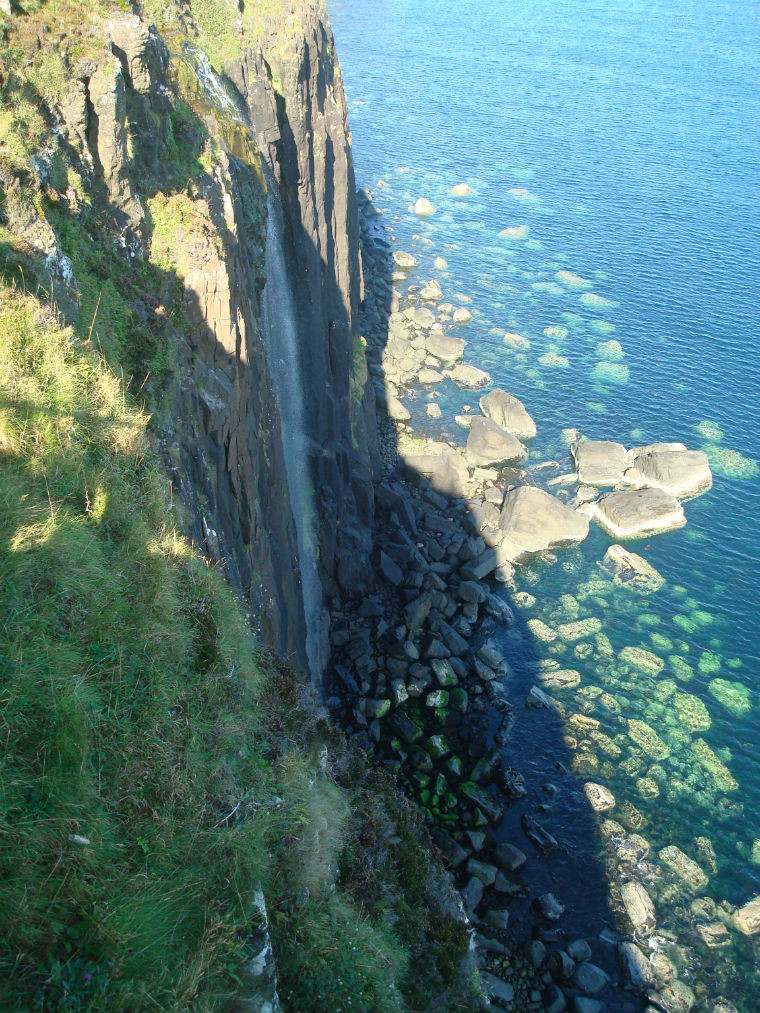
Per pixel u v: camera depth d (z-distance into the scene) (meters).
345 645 49.28
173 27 36.91
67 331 16.25
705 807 43.16
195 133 29.11
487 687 48.50
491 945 35.62
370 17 198.00
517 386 75.38
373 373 73.00
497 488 63.69
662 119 137.62
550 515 59.06
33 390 14.91
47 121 20.73
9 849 9.84
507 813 42.09
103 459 15.85
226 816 12.63
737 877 40.03
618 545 59.09
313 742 19.47
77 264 19.72
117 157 22.53
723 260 95.94
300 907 13.98
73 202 20.22
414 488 61.97
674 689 49.53
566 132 131.50
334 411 52.16
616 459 65.50
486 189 112.31
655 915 37.94
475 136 129.00
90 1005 9.19
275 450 35.12
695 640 52.91
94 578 13.45
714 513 62.62
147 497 16.58
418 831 23.42
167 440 20.55
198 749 13.31
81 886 10.00
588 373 77.44
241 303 29.36
